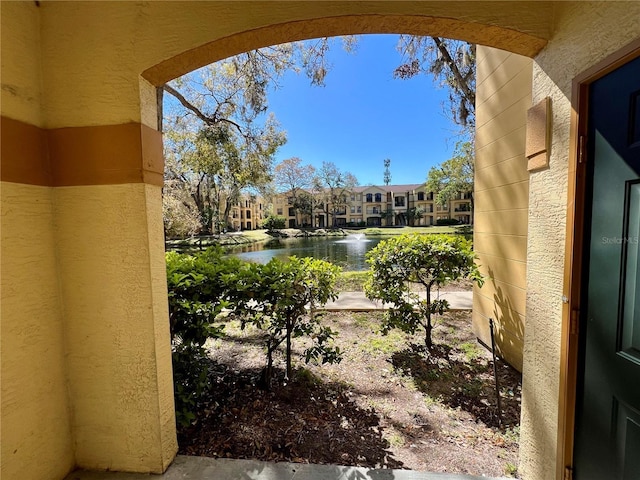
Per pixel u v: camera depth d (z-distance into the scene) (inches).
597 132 43.6
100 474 59.8
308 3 51.9
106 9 53.9
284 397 89.4
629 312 39.3
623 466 40.3
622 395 40.3
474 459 67.4
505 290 114.4
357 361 114.3
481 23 51.4
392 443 72.4
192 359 78.4
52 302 56.2
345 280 245.8
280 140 285.9
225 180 312.2
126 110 54.1
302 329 94.1
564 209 49.5
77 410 60.1
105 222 55.9
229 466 61.5
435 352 121.7
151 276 56.4
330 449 69.7
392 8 51.0
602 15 41.6
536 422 57.1
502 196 115.9
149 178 56.2
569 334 48.4
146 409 58.6
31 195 52.0
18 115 49.8
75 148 55.1
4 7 47.5
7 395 48.2
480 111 134.2
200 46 53.2
